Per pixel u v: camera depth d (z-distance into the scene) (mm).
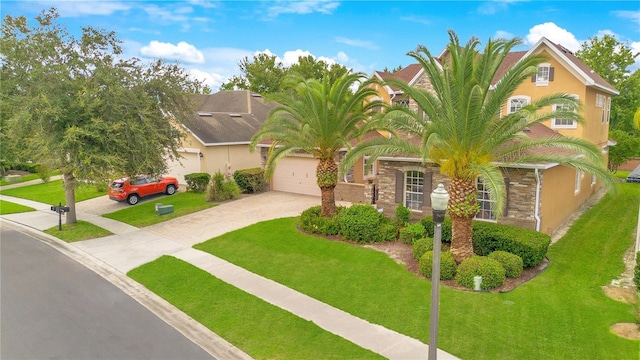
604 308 10227
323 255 14695
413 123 12812
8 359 8656
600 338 8891
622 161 29250
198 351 9031
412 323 9844
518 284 11758
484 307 10422
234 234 17547
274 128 18047
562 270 12766
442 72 12328
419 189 17453
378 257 14211
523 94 20875
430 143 10672
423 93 12391
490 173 11062
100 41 18953
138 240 17516
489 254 12828
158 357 8773
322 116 17031
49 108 16578
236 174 26375
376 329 9680
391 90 25875
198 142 28547
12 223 21312
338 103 17219
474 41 11133
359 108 18984
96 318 10586
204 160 28500
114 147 18391
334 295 11570
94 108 17938
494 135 11898
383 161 18109
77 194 28344
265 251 15359
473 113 11312
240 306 11055
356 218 15977
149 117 20031
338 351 8805
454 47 11734
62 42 18297
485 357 8414
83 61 18344
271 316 10461
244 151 30922
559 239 15797
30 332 9836
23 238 18469
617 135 29266
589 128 20797
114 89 18312
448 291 11414
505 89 11320
